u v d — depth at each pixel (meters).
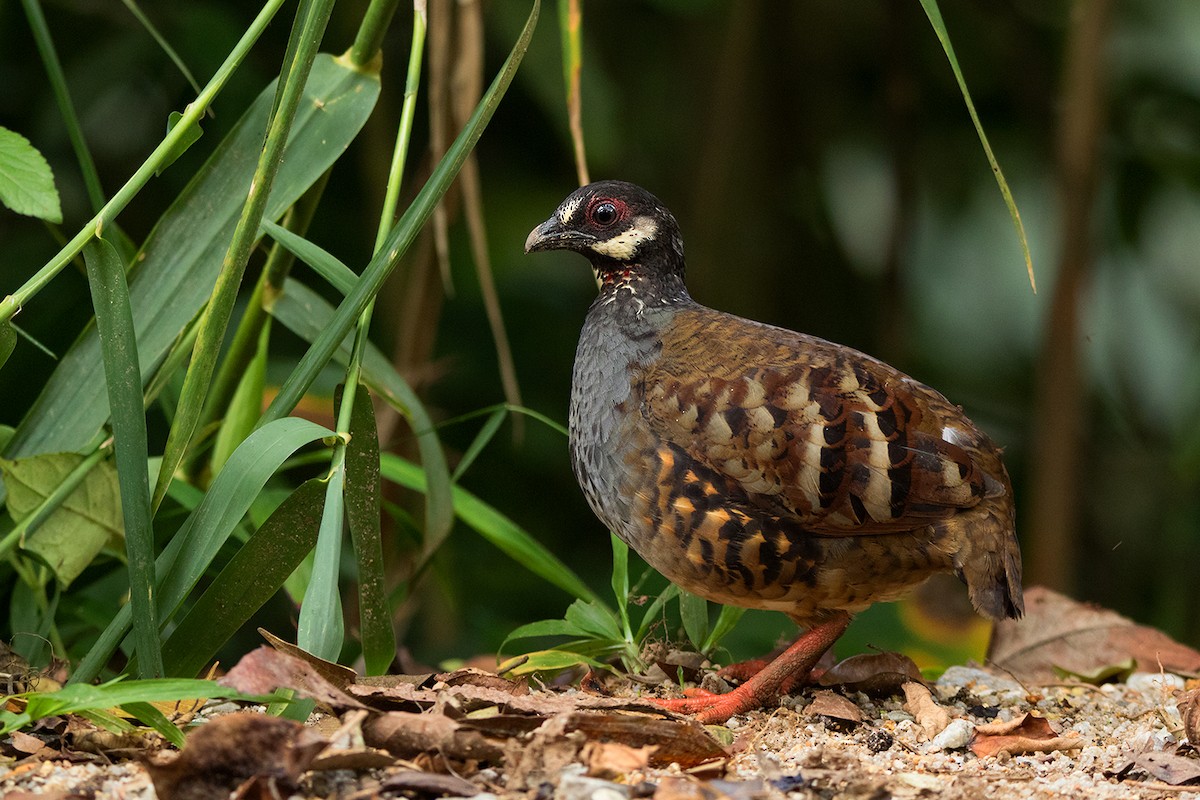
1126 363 17.41
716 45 16.16
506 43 13.56
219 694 5.87
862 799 5.88
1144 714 8.14
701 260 15.32
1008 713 8.16
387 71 14.25
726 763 6.33
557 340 15.62
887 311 16.06
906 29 15.73
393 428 11.24
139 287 8.23
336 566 6.78
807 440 7.55
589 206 8.89
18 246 13.01
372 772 5.90
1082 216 13.90
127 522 6.86
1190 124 16.17
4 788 5.83
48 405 8.28
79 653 9.17
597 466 8.32
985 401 17.75
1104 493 17.27
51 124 13.31
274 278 8.99
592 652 8.75
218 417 9.49
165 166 7.28
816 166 16.77
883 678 8.12
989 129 17.12
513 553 9.48
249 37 7.35
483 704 6.62
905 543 7.72
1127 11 16.69
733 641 11.94
